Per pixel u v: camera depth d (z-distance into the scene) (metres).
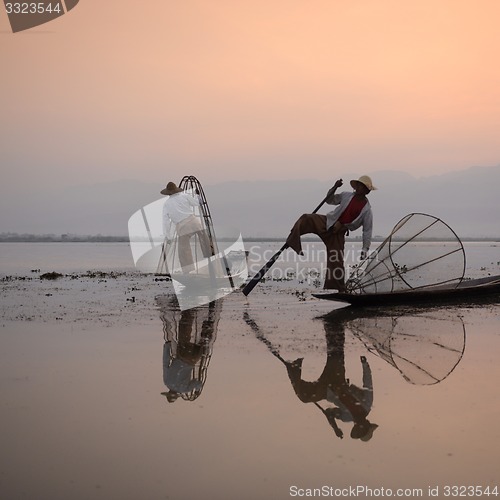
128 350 6.04
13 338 6.71
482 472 2.99
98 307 9.47
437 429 3.60
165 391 4.49
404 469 3.04
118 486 2.87
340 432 3.56
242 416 3.88
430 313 8.45
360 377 4.87
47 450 3.31
